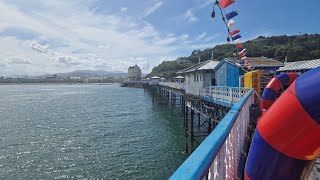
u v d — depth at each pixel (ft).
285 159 7.66
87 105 192.44
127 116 135.85
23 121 123.34
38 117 135.74
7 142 83.66
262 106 30.68
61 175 57.41
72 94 325.42
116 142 82.64
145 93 313.32
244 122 21.48
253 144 8.41
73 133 96.48
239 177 13.94
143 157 67.92
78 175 57.41
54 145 80.02
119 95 293.84
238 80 74.54
